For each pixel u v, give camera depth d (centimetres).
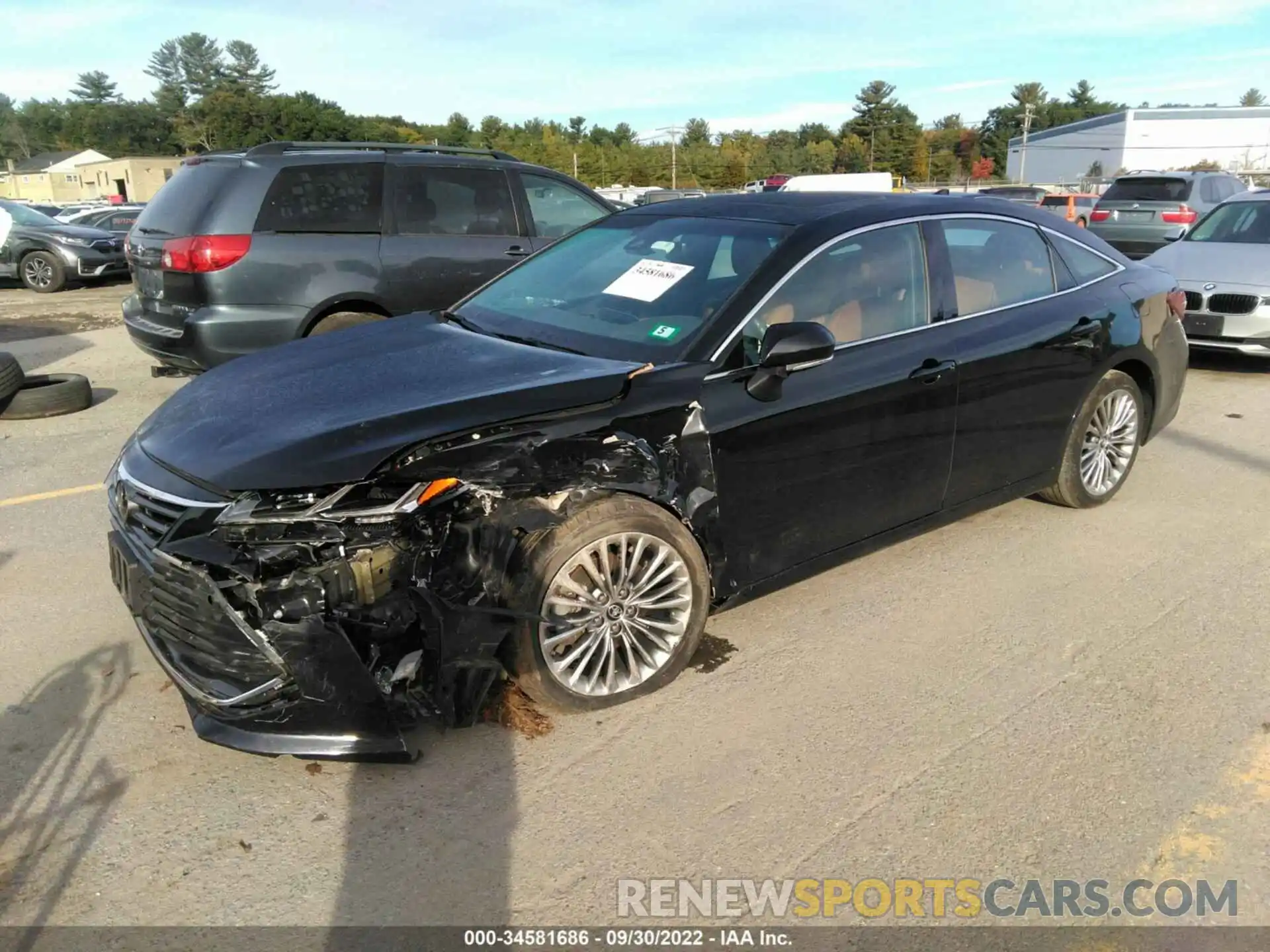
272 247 605
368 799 284
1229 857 262
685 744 312
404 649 289
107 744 308
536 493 298
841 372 368
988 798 285
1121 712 330
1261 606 409
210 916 240
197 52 13288
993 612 403
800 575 376
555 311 400
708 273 376
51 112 14300
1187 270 867
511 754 306
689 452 329
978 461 430
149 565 287
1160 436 665
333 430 289
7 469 577
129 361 934
